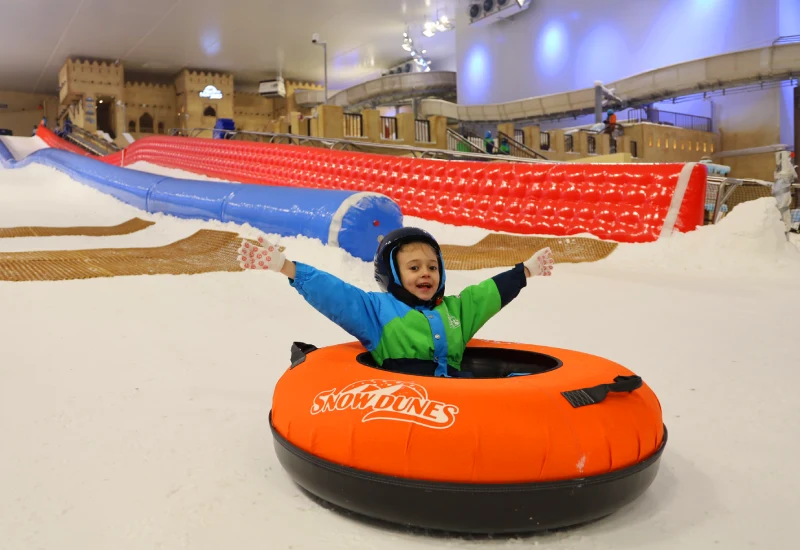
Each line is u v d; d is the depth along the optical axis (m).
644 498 2.46
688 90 25.69
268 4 30.34
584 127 27.27
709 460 2.85
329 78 45.56
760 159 27.64
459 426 2.02
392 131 20.70
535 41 33.88
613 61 30.83
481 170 11.74
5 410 3.43
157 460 2.79
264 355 4.62
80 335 4.96
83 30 33.19
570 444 2.03
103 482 2.57
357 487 2.12
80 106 39.62
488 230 11.28
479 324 2.86
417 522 2.07
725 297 6.73
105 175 15.38
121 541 2.11
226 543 2.09
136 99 42.59
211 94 41.97
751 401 3.68
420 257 2.70
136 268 7.43
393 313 2.69
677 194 9.57
